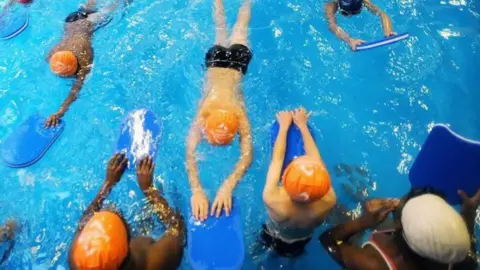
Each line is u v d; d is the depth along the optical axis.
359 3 2.79
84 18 2.92
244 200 2.11
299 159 1.69
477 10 2.95
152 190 2.06
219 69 2.49
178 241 1.81
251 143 2.26
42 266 1.99
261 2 3.06
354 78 2.62
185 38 2.86
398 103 2.50
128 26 2.96
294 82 2.62
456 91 2.53
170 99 2.56
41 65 2.79
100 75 2.69
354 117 2.46
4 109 2.64
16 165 2.33
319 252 2.01
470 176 1.77
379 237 1.66
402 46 2.73
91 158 2.35
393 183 2.21
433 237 1.34
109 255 1.41
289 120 2.20
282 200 1.72
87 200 2.19
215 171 2.16
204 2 3.08
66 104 2.54
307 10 2.98
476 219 1.96
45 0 3.23
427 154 1.81
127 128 2.30
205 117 2.20
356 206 2.11
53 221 2.14
